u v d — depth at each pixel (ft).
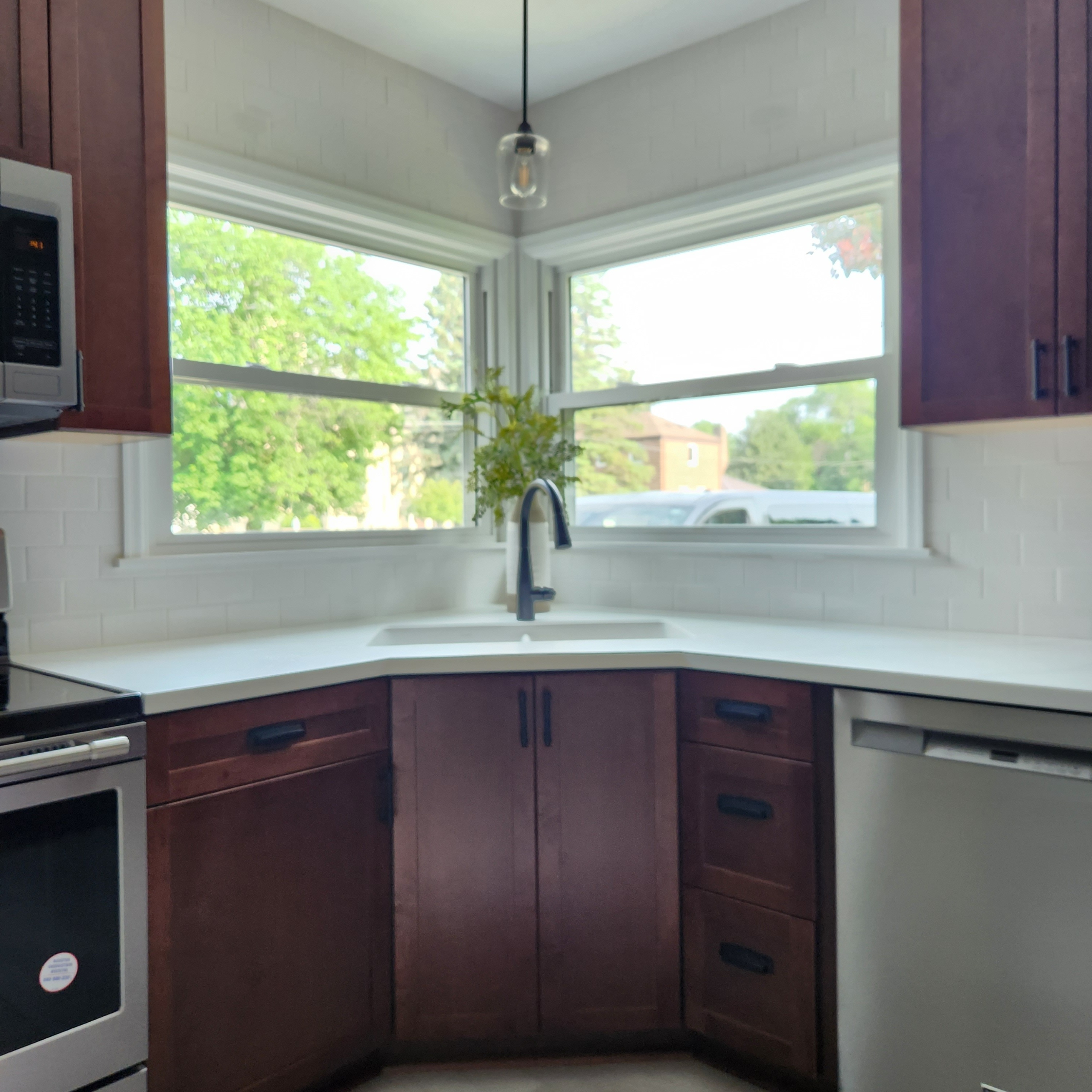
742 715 6.52
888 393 8.27
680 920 6.93
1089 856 5.10
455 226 9.94
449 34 9.02
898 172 7.91
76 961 5.00
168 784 5.50
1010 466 7.47
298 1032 6.19
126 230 6.17
